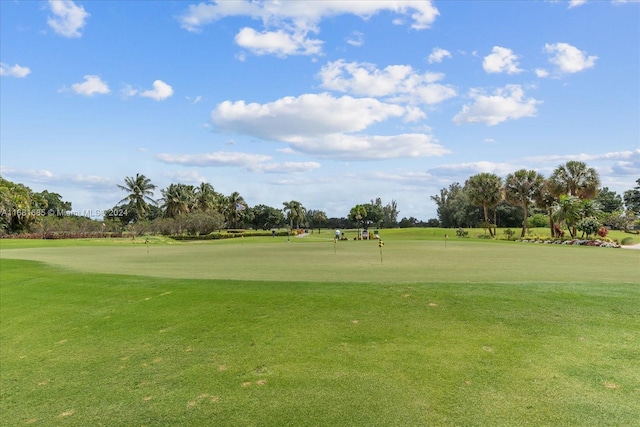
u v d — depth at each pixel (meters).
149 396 5.01
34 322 8.53
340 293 8.73
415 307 7.57
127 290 10.30
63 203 112.94
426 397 4.53
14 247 34.88
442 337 6.18
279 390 4.88
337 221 135.50
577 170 48.09
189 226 67.50
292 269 14.29
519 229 78.62
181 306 8.56
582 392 4.52
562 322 6.61
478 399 4.45
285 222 131.62
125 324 7.82
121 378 5.60
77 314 8.76
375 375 5.11
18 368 6.29
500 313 7.08
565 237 44.28
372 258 19.48
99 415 4.68
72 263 18.17
